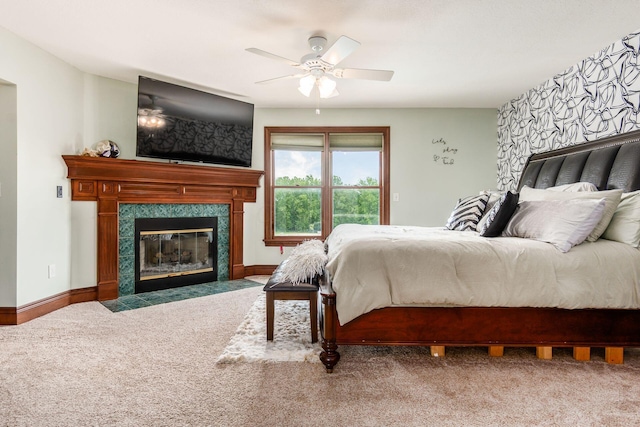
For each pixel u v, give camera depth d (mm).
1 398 1615
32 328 2598
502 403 1587
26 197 2834
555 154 3303
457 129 4656
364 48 2898
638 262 1928
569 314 1962
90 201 3391
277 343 2264
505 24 2500
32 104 2877
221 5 2277
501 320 1963
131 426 1408
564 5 2254
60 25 2557
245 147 4418
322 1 2229
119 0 2232
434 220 4672
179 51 2994
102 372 1874
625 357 2078
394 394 1662
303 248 2744
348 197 4766
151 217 3803
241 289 3871
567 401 1604
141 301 3359
